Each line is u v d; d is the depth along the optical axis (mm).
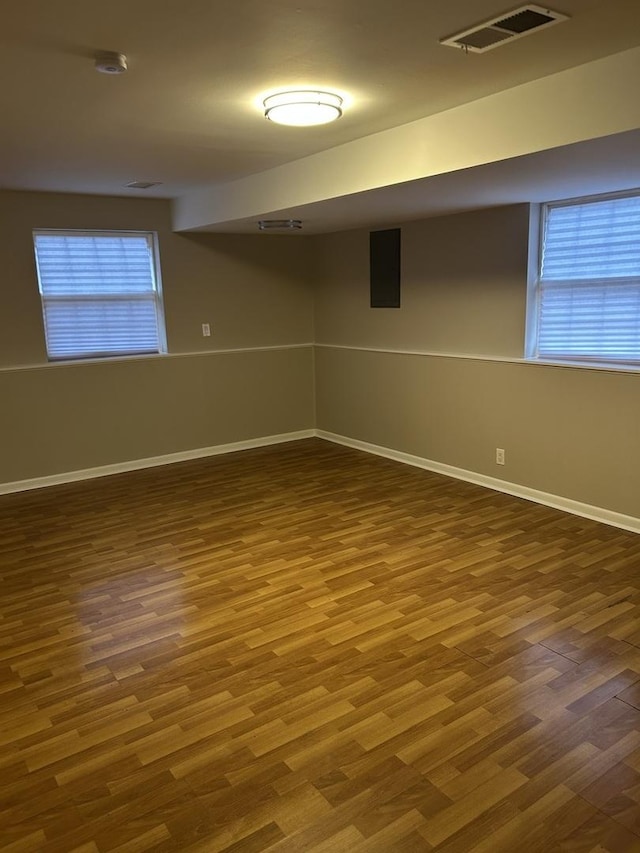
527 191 3650
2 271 4828
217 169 4156
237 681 2484
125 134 3154
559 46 2150
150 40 2021
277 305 6223
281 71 2326
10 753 2129
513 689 2375
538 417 4273
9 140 3234
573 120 2408
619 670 2473
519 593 3100
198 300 5773
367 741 2129
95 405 5309
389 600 3076
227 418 6059
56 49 2080
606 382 3824
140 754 2107
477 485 4789
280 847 1732
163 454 5730
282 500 4605
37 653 2727
